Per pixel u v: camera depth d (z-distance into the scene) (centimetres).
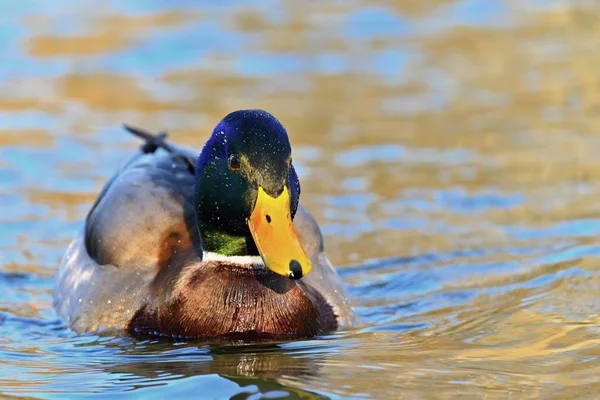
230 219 900
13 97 1734
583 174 1423
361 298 1088
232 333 917
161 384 815
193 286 930
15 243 1245
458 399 764
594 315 985
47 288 1134
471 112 1680
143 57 1930
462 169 1454
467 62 1916
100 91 1770
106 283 995
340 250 1216
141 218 1015
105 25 2067
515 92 1764
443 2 2256
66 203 1352
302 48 1988
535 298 1050
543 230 1250
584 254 1168
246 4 2220
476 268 1153
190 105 1711
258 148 876
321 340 934
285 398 768
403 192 1379
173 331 931
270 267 842
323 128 1614
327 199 1359
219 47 1983
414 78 1842
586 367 834
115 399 784
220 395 782
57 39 1986
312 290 992
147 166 1090
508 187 1387
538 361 854
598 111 1667
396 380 807
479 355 875
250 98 1745
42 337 974
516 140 1559
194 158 1115
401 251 1209
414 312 1038
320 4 2244
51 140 1559
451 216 1305
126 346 927
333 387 793
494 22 2133
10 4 2155
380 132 1602
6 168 1455
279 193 873
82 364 883
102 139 1563
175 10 2167
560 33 2058
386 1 2245
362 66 1898
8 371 867
